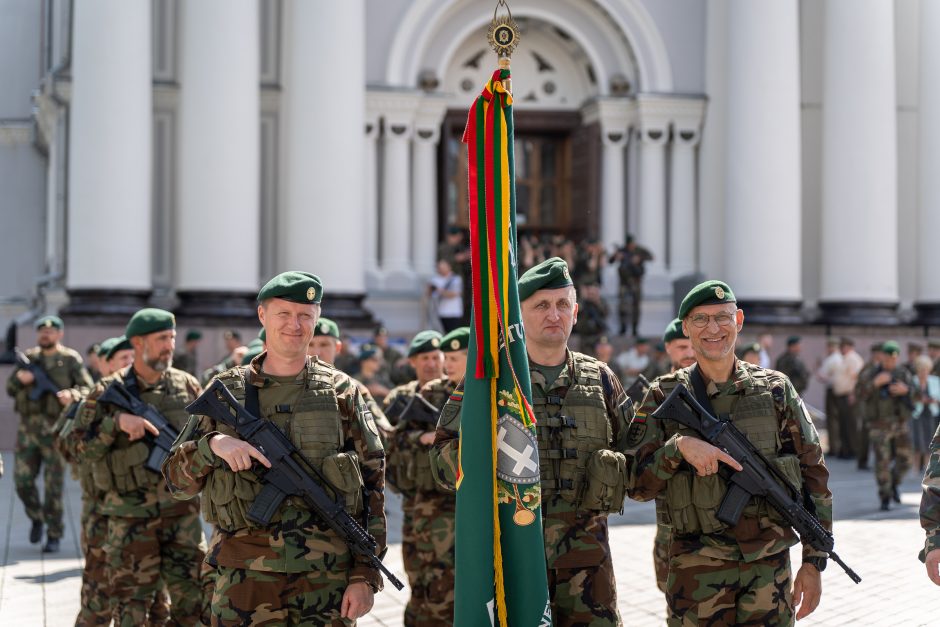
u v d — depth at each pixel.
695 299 4.93
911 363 16.38
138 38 17.78
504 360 4.51
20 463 10.91
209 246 17.84
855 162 20.83
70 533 11.69
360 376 12.77
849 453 18.08
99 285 17.45
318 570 4.51
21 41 30.00
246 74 18.12
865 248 20.78
